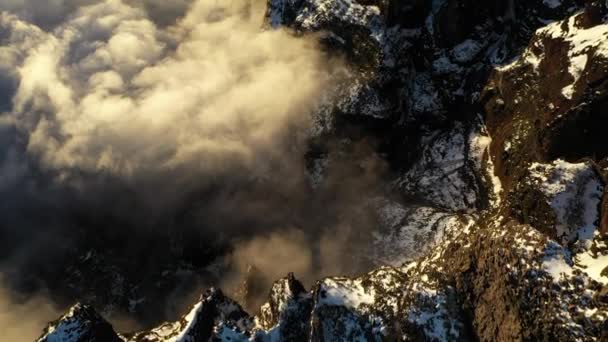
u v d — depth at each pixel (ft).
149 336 155.84
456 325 126.00
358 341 133.18
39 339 144.66
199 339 146.82
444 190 209.97
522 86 196.13
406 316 130.31
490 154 205.57
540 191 129.18
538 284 106.63
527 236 114.93
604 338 93.45
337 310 138.31
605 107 142.72
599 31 166.50
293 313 147.43
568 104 157.58
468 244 137.18
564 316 99.71
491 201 188.44
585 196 125.08
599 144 144.87
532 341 104.88
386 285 143.54
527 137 180.45
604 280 102.17
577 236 119.75
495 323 116.67
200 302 154.30
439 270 140.05
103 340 150.41
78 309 151.02
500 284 115.96
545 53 189.26
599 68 149.48
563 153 152.66
